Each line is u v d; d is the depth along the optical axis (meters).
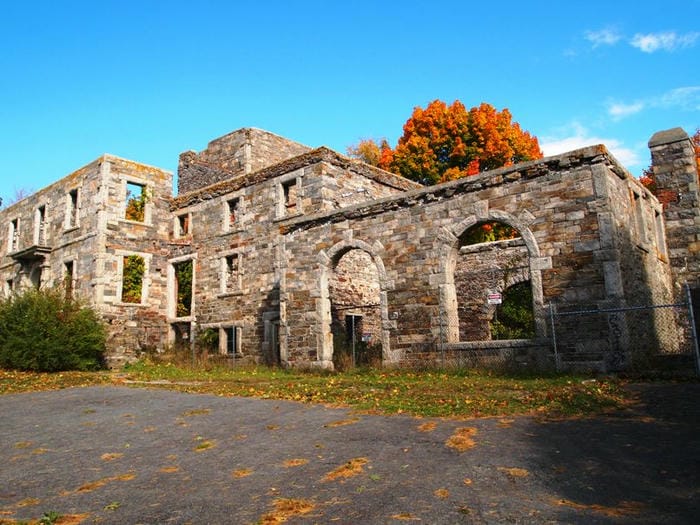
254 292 25.23
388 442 8.06
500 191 15.66
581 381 12.05
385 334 17.41
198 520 5.61
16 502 6.66
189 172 32.31
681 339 18.80
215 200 27.81
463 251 24.75
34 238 31.47
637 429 7.88
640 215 16.89
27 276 31.45
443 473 6.46
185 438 9.45
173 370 22.80
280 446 8.41
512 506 5.33
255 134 30.33
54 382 17.98
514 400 10.33
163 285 28.95
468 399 10.72
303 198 23.97
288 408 11.43
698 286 19.16
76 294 27.53
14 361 21.28
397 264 17.50
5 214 35.06
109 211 27.31
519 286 23.48
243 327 25.39
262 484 6.65
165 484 6.98
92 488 7.04
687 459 6.44
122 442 9.46
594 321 13.65
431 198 17.00
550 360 14.14
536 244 14.78
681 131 20.55
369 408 10.66
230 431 9.71
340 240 19.05
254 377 17.81
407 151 36.97
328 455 7.68
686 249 19.56
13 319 22.31
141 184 28.97
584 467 6.39
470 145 37.06
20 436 10.34
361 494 5.96
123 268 27.69
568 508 5.22
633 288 14.89
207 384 16.39
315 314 19.28
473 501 5.52
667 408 8.99
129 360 26.56
